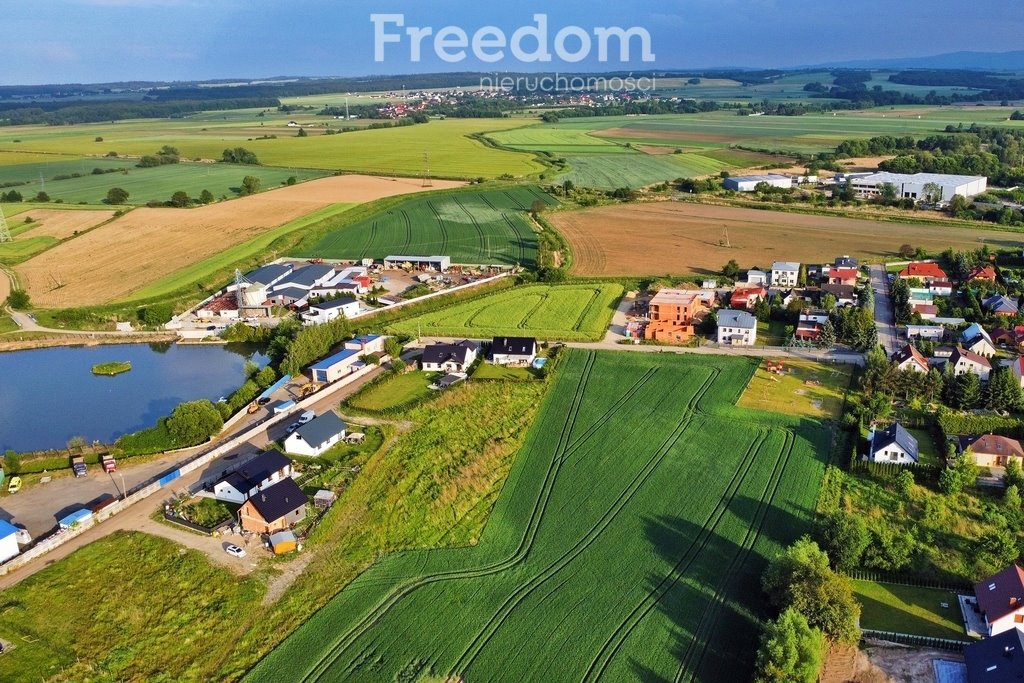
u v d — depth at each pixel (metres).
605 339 124.25
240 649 58.44
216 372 118.06
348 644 58.72
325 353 118.88
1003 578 60.78
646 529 72.50
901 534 70.69
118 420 101.50
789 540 70.62
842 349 117.81
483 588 64.81
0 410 104.88
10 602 63.19
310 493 79.19
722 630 59.72
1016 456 81.62
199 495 79.69
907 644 58.25
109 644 58.75
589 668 56.03
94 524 74.31
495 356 114.50
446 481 81.06
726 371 109.75
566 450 87.50
